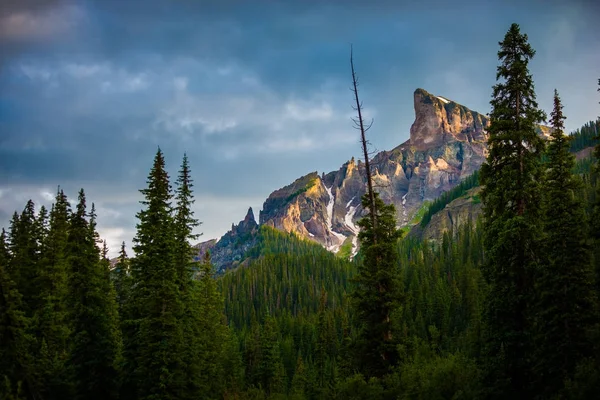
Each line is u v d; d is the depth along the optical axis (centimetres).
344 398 2269
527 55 2166
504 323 2036
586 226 2356
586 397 1573
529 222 2014
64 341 3425
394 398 2161
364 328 2473
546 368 2045
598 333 1791
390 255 2500
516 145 2119
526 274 2027
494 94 2198
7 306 2591
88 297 3269
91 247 3388
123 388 3228
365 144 2572
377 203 2562
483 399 1961
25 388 2597
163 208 3378
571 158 2598
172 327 2998
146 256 3188
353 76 2538
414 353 2620
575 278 2231
